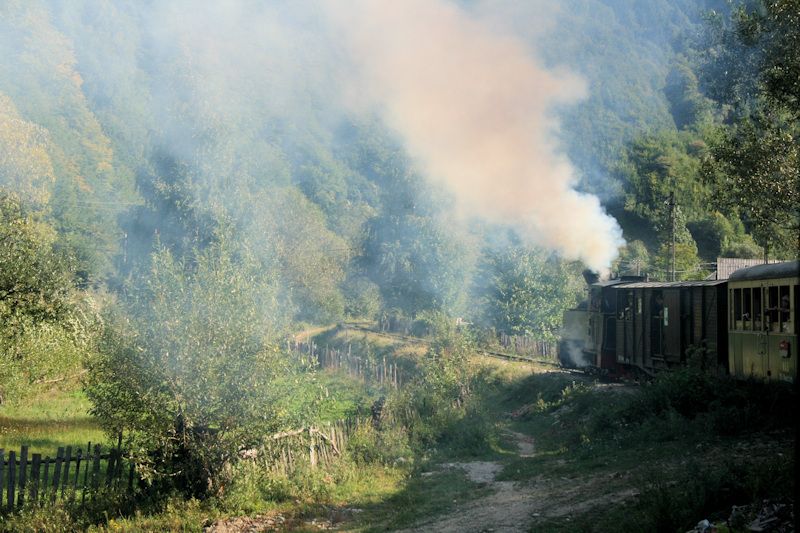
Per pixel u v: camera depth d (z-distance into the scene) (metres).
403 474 15.67
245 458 13.94
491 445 18.61
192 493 13.13
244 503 12.86
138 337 12.84
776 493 8.65
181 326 12.82
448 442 19.02
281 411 13.87
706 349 18.45
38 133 43.53
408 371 33.56
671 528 8.66
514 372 30.27
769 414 14.23
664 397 16.61
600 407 19.47
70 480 14.65
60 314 18.09
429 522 11.32
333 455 15.98
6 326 17.38
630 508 9.95
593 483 12.22
